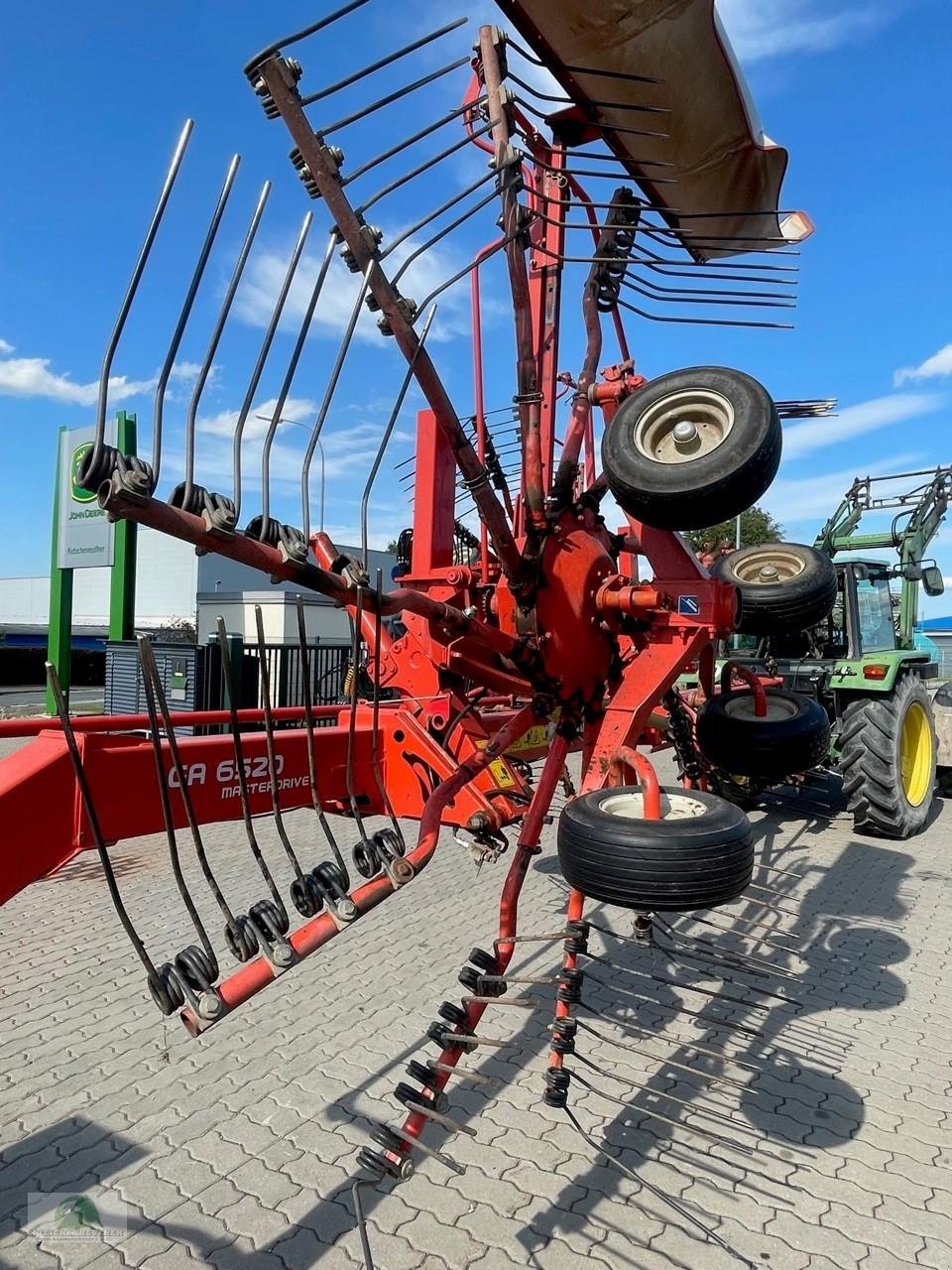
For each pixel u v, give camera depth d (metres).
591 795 2.40
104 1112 2.96
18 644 37.12
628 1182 2.63
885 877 5.73
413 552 4.29
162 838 6.64
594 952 4.38
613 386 3.37
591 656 2.90
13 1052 3.37
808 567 4.46
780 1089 3.15
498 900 5.23
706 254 3.99
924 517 8.55
